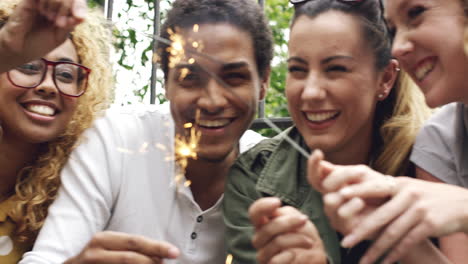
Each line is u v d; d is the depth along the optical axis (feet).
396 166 6.16
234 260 5.82
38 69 6.46
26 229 6.66
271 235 4.52
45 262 5.70
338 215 4.12
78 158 6.60
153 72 9.52
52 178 6.70
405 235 4.04
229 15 6.08
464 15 4.96
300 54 5.78
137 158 6.68
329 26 5.68
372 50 5.87
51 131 6.62
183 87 6.02
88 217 6.20
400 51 5.23
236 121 6.11
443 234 3.99
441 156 5.95
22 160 6.85
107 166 6.55
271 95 16.72
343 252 5.75
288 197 6.00
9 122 6.46
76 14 4.18
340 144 5.83
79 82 6.83
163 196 6.54
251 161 6.44
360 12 5.84
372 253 4.03
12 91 6.34
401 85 6.33
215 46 5.93
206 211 6.45
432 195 4.08
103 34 7.96
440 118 6.15
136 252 4.82
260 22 6.41
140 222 6.50
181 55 6.01
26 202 6.59
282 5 18.89
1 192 6.88
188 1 6.24
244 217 5.92
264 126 9.22
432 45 5.06
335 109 5.72
